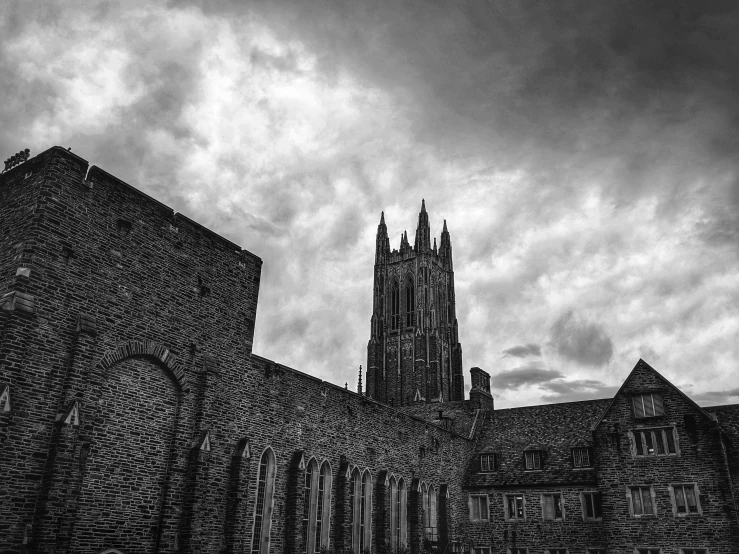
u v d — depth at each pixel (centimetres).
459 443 4278
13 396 1666
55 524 1669
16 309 1714
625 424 3622
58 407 1777
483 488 4106
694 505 3309
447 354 11206
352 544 2966
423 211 11944
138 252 2147
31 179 1947
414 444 3694
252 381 2542
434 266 11638
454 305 11881
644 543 3359
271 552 2473
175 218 2334
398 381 10744
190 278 2342
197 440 2194
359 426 3206
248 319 2591
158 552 1992
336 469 2956
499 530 3959
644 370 3697
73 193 1962
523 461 4181
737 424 3631
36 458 1692
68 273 1891
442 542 3697
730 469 3381
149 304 2145
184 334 2258
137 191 2195
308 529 2731
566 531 3762
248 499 2420
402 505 3444
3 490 1602
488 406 4916
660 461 3459
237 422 2411
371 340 11200
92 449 1862
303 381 2866
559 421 4453
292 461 2672
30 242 1812
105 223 2048
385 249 11938
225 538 2230
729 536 3161
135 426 2019
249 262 2667
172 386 2192
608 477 3569
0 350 1661
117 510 1905
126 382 2023
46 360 1770
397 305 11406
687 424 3450
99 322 1953
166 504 2048
